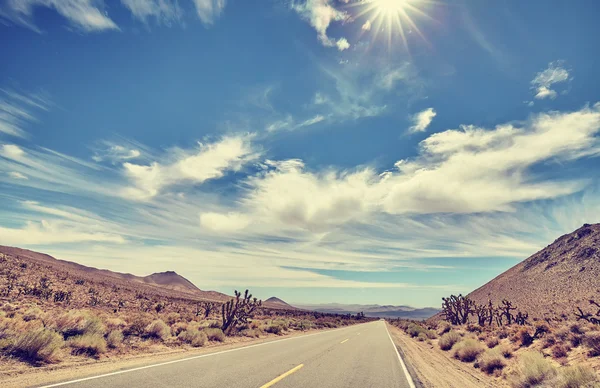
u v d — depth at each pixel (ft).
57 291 118.93
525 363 33.88
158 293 262.26
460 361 51.11
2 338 30.07
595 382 24.99
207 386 22.03
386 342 70.44
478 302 326.03
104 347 34.24
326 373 29.89
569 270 252.42
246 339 61.87
